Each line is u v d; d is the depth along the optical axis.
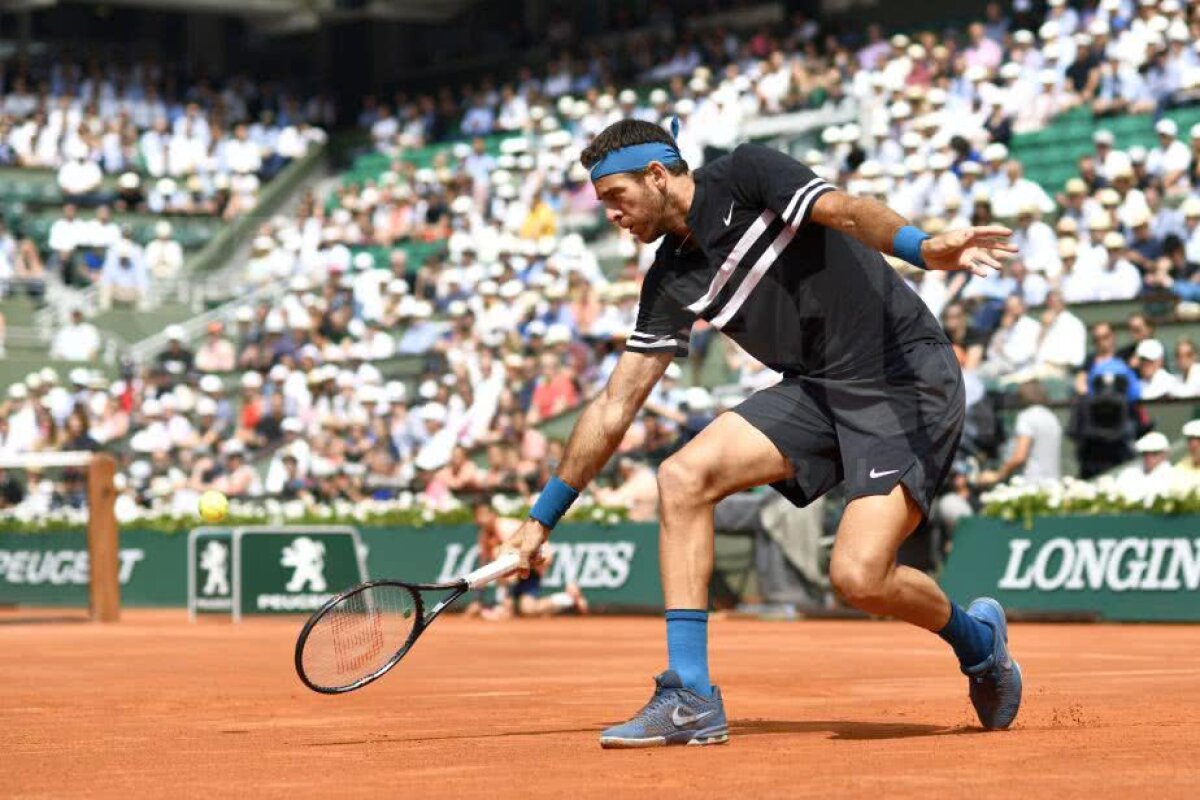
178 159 45.97
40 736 8.30
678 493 7.25
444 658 14.80
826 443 7.32
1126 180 26.39
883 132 31.97
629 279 30.98
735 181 7.11
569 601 24.42
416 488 28.20
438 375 31.52
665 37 45.56
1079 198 27.23
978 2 41.56
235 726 8.74
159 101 48.94
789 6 43.75
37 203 42.84
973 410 22.52
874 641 17.06
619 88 42.97
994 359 23.55
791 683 11.27
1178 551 20.02
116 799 5.82
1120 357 23.67
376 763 6.81
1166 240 25.23
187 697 10.77
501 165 40.12
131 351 39.09
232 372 36.12
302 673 7.36
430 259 36.59
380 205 41.50
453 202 39.59
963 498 21.95
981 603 7.75
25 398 34.94
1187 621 19.88
